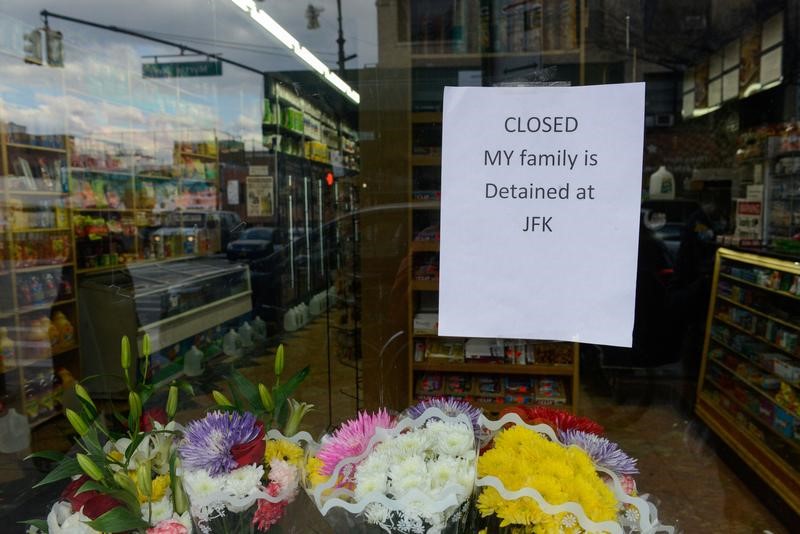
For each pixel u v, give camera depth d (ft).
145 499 2.55
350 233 9.16
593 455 2.49
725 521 5.97
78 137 10.55
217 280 11.28
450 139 2.45
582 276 2.41
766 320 7.12
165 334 10.09
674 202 7.31
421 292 6.54
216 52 11.26
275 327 10.22
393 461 2.35
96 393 6.82
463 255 2.49
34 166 9.60
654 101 7.29
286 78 11.39
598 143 2.35
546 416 2.81
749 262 7.11
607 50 5.38
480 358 6.36
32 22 9.68
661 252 7.23
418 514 2.13
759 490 6.40
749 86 6.84
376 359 6.84
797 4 6.27
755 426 7.00
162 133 12.53
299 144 11.86
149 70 12.10
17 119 9.36
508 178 2.43
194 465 2.46
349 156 9.43
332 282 9.87
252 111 12.42
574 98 2.35
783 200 6.86
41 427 8.23
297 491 2.61
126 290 10.21
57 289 9.65
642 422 6.95
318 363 7.73
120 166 11.54
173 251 12.04
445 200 2.48
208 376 7.95
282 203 12.03
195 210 12.73
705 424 7.04
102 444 2.93
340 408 5.43
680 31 6.30
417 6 5.97
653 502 2.90
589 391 6.81
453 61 5.65
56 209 9.93
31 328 9.10
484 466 2.30
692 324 7.25
